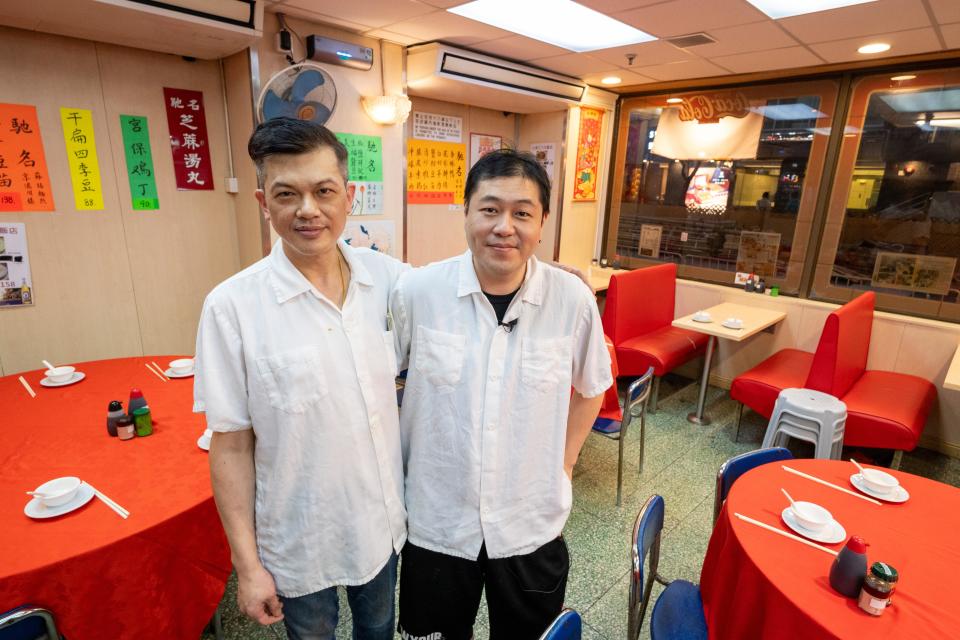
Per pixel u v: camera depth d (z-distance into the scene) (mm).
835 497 1637
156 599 1369
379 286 1243
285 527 1125
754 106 4113
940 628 1145
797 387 3219
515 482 1218
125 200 2811
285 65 2922
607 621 1945
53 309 2680
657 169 4758
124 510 1381
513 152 1071
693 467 3090
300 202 982
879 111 3572
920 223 3504
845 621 1147
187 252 3082
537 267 1197
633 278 3957
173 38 2502
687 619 1494
